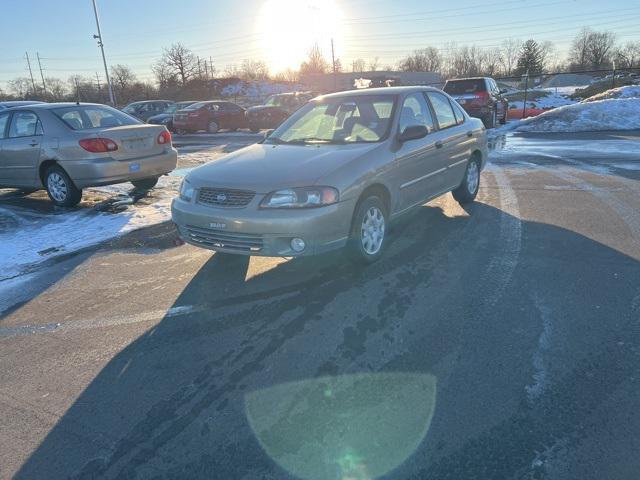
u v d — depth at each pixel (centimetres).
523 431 242
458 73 9331
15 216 721
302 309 382
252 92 6012
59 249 569
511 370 290
